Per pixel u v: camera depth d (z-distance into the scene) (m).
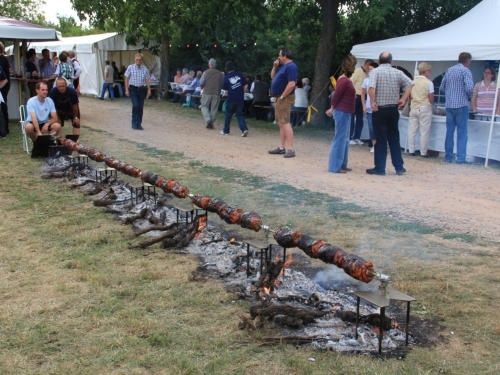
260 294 4.07
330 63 16.72
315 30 18.53
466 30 11.38
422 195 7.52
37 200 6.89
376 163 9.10
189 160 9.95
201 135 13.72
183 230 5.28
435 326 3.67
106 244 5.29
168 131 14.23
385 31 16.11
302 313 3.62
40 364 3.18
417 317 3.80
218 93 15.07
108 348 3.35
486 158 10.13
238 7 18.41
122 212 6.32
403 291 4.21
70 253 5.02
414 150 11.50
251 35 20.48
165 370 3.12
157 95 25.08
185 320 3.72
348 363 3.16
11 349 3.34
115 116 17.50
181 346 3.37
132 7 20.94
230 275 4.51
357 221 6.17
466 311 3.87
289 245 3.98
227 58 23.41
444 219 6.30
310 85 19.36
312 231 5.79
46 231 5.65
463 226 6.04
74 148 8.33
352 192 7.62
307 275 4.61
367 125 12.94
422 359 3.22
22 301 4.00
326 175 8.88
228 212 4.69
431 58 11.06
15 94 14.46
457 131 10.41
